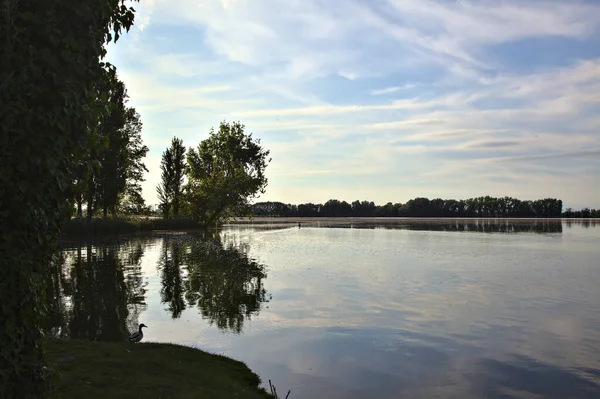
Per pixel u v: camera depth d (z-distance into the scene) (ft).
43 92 18.04
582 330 50.37
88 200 196.85
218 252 130.31
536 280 82.23
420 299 65.51
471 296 67.67
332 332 48.98
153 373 31.42
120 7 23.09
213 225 311.27
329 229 298.97
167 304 61.77
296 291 70.95
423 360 40.96
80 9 19.39
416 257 118.93
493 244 165.27
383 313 57.26
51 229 19.17
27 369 18.43
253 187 262.88
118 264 101.96
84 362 32.58
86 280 80.43
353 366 39.34
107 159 192.54
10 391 17.76
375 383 35.83
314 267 98.27
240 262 106.63
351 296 67.26
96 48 20.53
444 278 83.92
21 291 17.87
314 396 33.19
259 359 40.68
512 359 41.52
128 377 29.94
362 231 270.87
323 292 70.23
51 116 18.22
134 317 54.80
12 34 17.34
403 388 35.09
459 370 38.70
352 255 123.75
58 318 53.88
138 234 212.84
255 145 294.25
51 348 36.24
